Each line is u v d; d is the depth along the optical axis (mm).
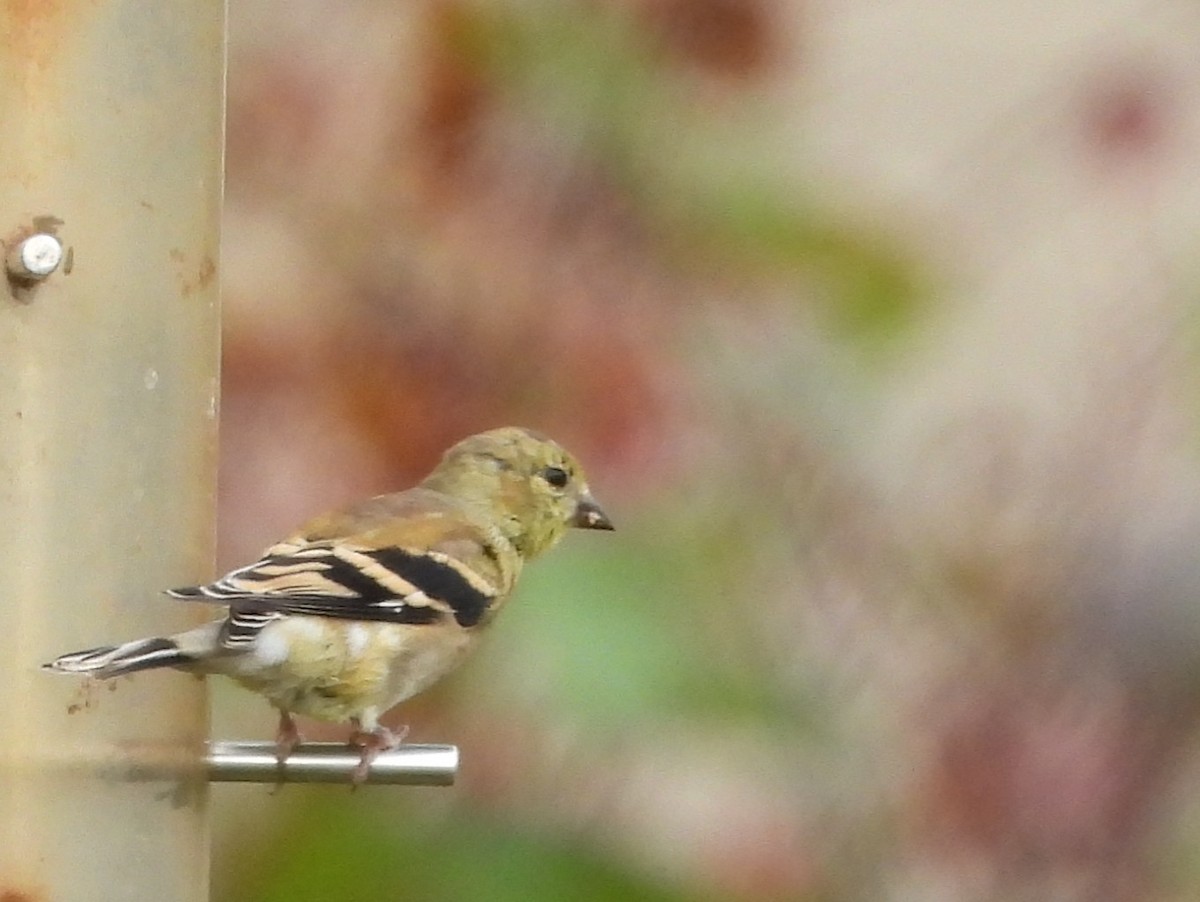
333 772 9852
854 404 11297
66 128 9672
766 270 11141
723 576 10766
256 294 10828
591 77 11078
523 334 10883
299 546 10047
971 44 13719
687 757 10320
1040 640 11719
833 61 12914
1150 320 12547
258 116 10984
